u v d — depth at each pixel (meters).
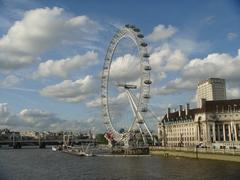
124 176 118.56
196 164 150.00
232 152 159.25
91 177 119.00
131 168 144.12
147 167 145.75
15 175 128.50
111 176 119.69
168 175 116.88
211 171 122.75
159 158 199.38
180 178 109.06
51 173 134.12
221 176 109.88
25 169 150.75
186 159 183.38
